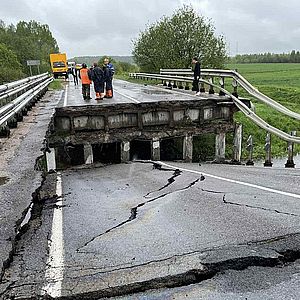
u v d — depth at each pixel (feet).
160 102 47.34
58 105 50.11
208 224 16.92
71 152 49.34
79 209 20.56
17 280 12.21
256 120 47.55
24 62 222.48
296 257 13.61
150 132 47.34
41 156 25.44
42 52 285.43
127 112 46.29
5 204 17.17
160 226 16.98
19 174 21.49
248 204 19.95
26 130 33.55
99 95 56.75
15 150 26.66
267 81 216.74
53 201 22.65
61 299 11.36
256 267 12.99
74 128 44.57
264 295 11.30
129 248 14.55
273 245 14.42
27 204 17.16
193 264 13.10
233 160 53.67
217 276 12.50
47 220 18.35
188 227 16.63
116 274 12.53
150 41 134.41
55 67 192.75
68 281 12.15
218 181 27.50
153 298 11.40
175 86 88.28
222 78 56.39
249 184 26.00
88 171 37.52
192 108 49.67
